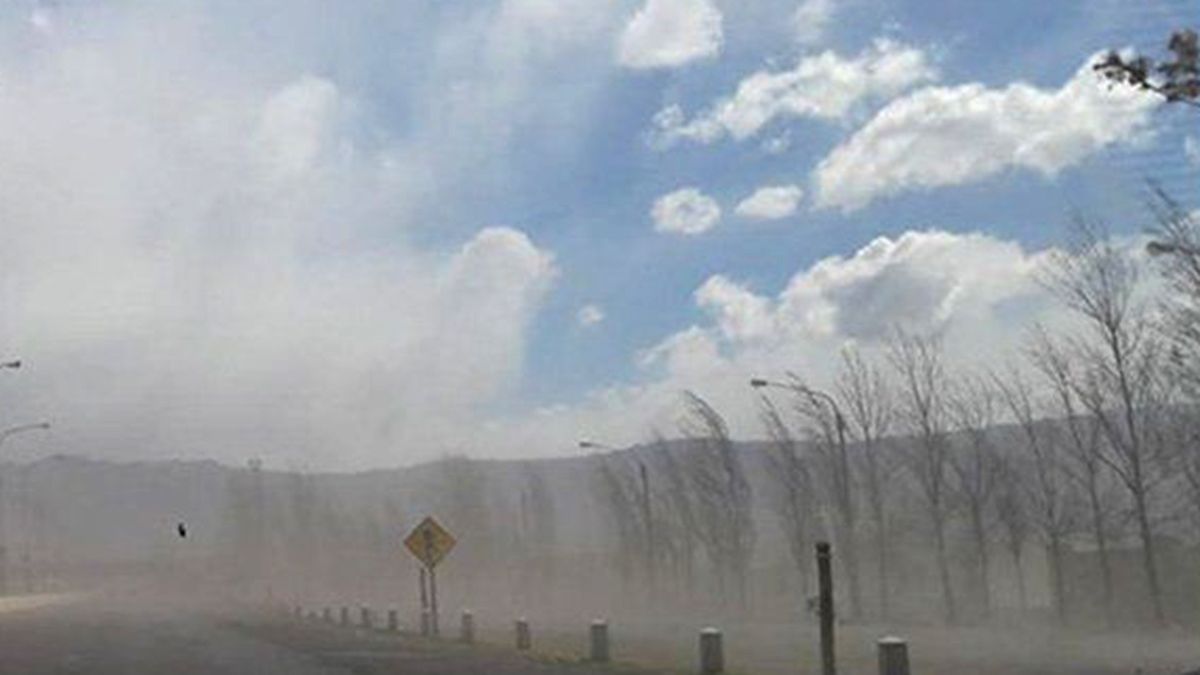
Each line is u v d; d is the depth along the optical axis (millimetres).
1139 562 51938
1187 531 51906
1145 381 48969
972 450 59375
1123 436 49094
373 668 31906
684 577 79938
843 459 62688
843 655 36750
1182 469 48625
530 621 68500
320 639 47000
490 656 35781
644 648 39969
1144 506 47812
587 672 29625
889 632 52219
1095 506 50500
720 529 74250
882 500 64625
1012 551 57531
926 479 60344
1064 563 54188
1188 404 48250
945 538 63094
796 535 69438
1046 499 54031
